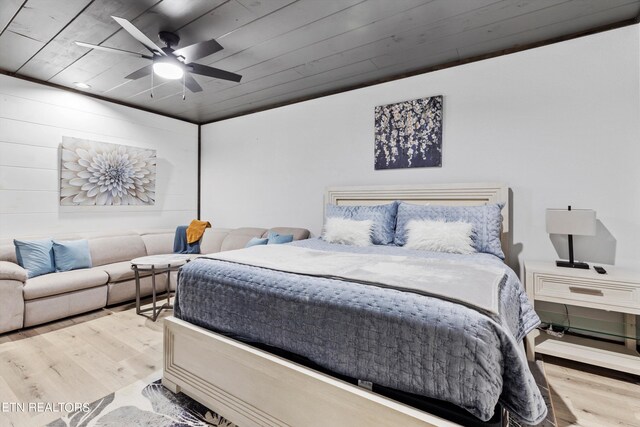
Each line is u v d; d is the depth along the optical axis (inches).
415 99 125.0
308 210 157.0
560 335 92.0
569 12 86.7
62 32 95.7
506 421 49.3
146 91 148.7
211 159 199.6
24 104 130.6
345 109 143.6
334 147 147.3
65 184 143.1
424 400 45.7
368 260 77.4
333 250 101.4
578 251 98.6
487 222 99.3
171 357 74.3
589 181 96.6
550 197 102.0
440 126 119.5
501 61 108.7
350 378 51.5
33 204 134.3
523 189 106.1
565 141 99.5
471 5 83.0
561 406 70.0
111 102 159.5
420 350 44.5
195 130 203.8
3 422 63.8
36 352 93.1
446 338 42.9
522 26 93.7
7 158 127.0
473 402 40.8
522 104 105.7
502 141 109.2
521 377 41.9
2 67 122.3
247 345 62.2
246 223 182.4
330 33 96.6
